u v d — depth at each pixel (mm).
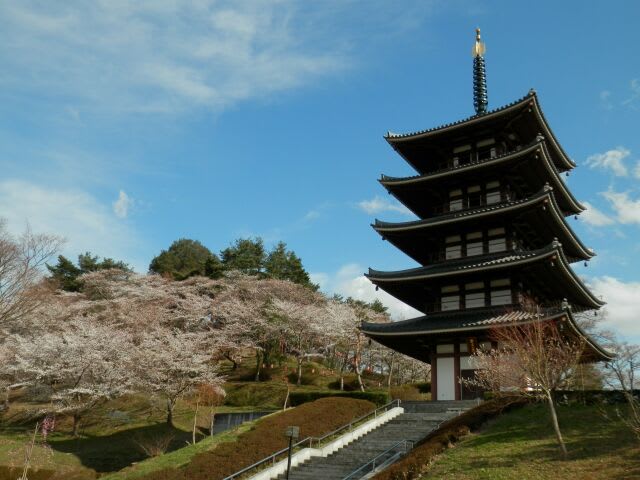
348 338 68312
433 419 30047
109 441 43938
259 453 27516
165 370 50812
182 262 106500
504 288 35875
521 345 26094
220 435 33125
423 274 37250
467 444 23125
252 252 96625
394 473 20391
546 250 32625
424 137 42344
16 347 54188
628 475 17469
